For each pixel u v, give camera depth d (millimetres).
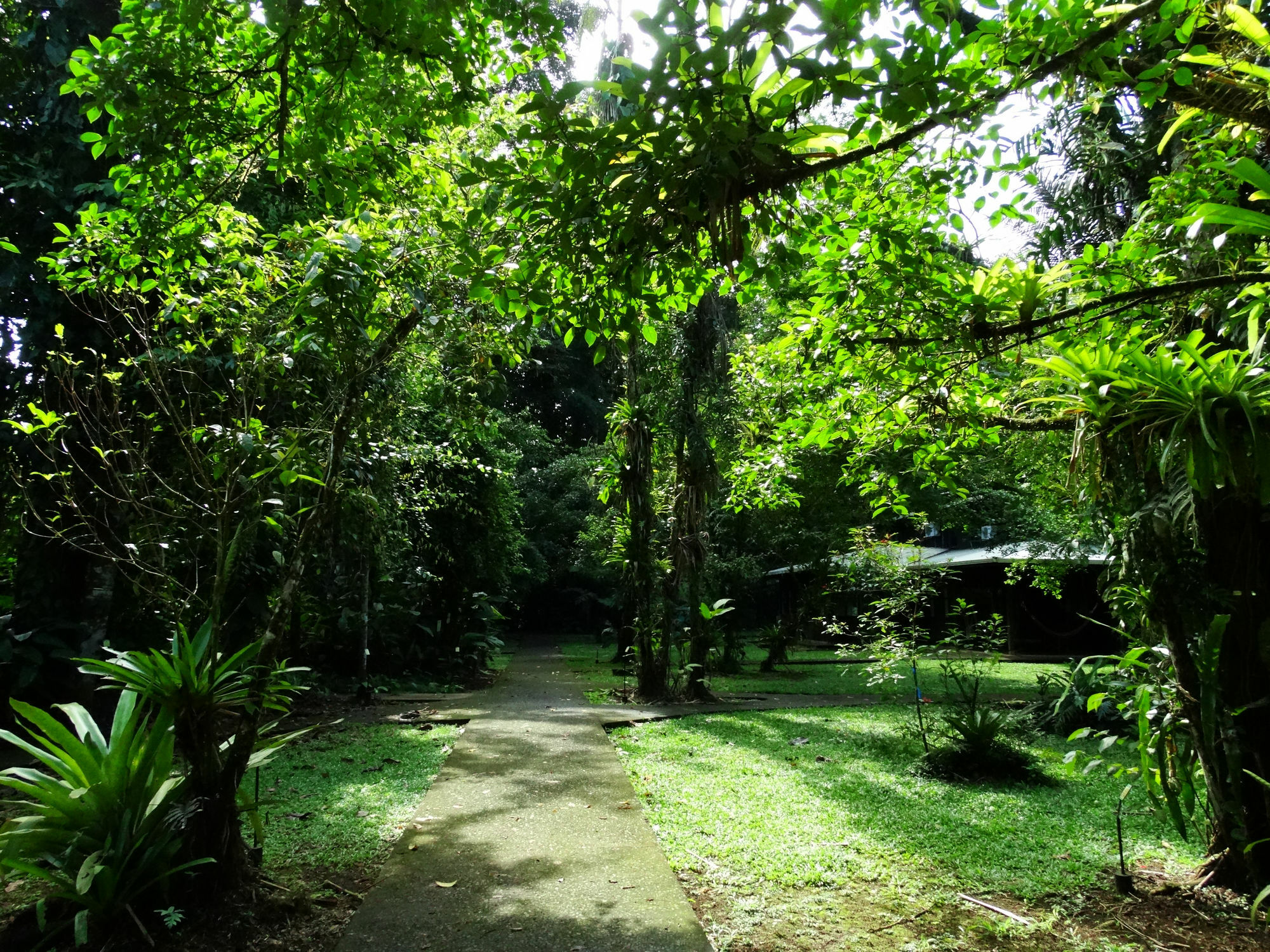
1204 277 2959
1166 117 3738
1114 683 3934
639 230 2311
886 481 5211
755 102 2154
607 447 11133
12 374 7000
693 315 9938
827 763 6176
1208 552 3363
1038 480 7414
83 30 6438
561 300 2846
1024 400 4238
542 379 25172
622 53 6766
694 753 6461
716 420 9930
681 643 10211
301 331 3916
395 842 4023
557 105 2125
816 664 16188
